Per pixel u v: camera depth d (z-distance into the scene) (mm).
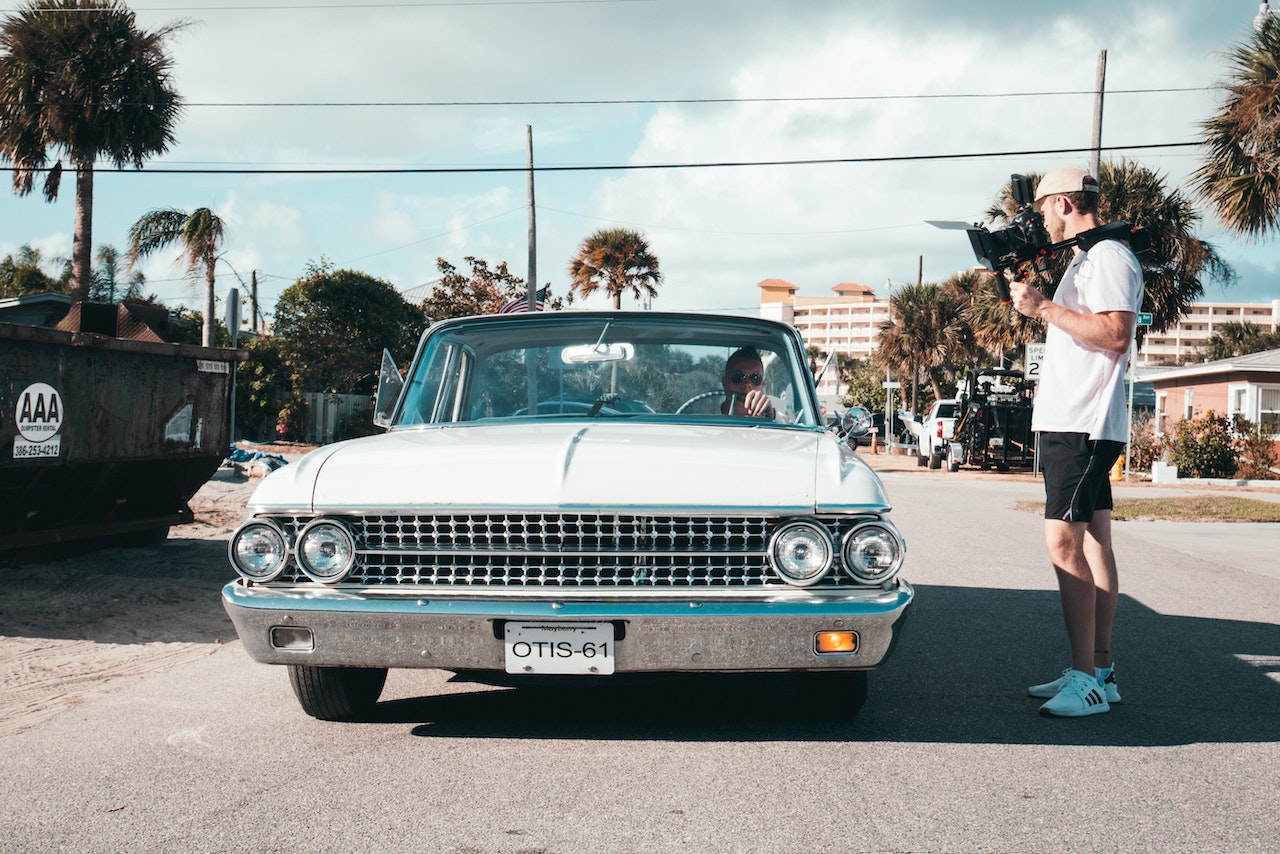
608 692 4652
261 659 3627
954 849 2932
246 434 30922
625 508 3484
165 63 24734
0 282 42062
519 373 4887
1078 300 4406
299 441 30859
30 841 2986
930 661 5352
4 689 4770
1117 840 3000
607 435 4074
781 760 3693
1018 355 41250
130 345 7520
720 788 3404
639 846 2943
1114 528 12500
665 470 3586
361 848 2934
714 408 4754
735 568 3520
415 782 3461
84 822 3127
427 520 3572
